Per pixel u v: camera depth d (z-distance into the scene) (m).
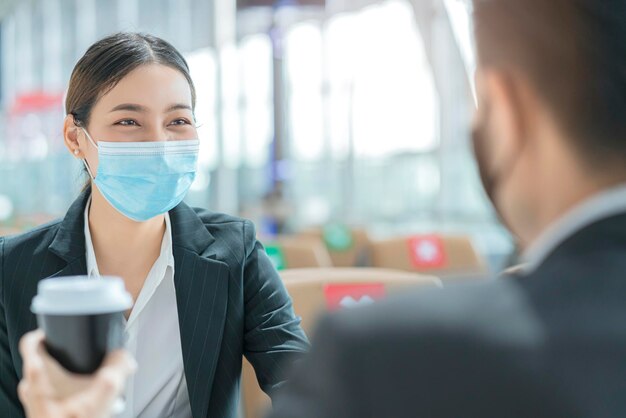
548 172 0.48
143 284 1.35
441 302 0.46
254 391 1.59
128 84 1.29
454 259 3.25
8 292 1.29
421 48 5.66
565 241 0.47
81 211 1.36
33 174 9.64
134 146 1.30
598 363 0.41
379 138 6.12
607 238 0.46
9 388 1.28
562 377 0.41
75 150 1.37
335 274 1.75
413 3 5.70
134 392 1.31
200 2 7.46
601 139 0.46
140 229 1.34
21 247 1.32
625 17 0.45
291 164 6.58
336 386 0.43
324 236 4.07
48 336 0.64
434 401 0.42
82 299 0.63
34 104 9.57
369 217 6.16
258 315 1.39
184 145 1.34
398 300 0.47
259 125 6.89
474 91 0.52
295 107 6.56
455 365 0.42
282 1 6.30
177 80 1.33
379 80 6.08
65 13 9.88
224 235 1.43
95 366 0.64
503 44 0.48
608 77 0.45
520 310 0.44
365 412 0.42
